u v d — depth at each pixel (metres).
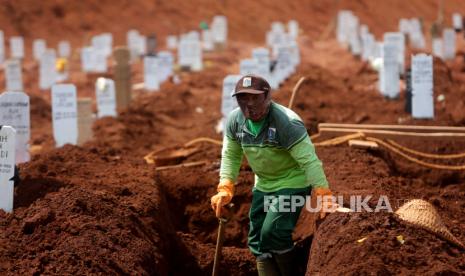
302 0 121.94
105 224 18.19
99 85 39.97
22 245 16.92
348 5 122.31
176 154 30.00
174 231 22.67
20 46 82.31
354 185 21.38
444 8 133.38
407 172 29.36
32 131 42.28
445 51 70.06
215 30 83.31
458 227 18.88
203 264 21.88
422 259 14.88
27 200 20.38
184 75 63.09
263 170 18.12
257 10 115.56
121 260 16.91
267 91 16.89
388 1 128.38
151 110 44.59
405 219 16.78
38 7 99.94
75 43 96.38
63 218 18.00
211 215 25.48
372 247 15.11
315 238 17.53
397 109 38.78
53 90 30.83
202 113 45.78
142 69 70.06
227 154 18.42
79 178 22.97
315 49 85.94
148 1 108.44
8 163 19.33
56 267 15.77
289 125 17.11
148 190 22.30
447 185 28.95
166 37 101.25
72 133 30.94
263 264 18.41
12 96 25.80
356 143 27.48
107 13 103.69
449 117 35.56
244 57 78.88
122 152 29.30
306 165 17.19
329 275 15.06
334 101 42.78
